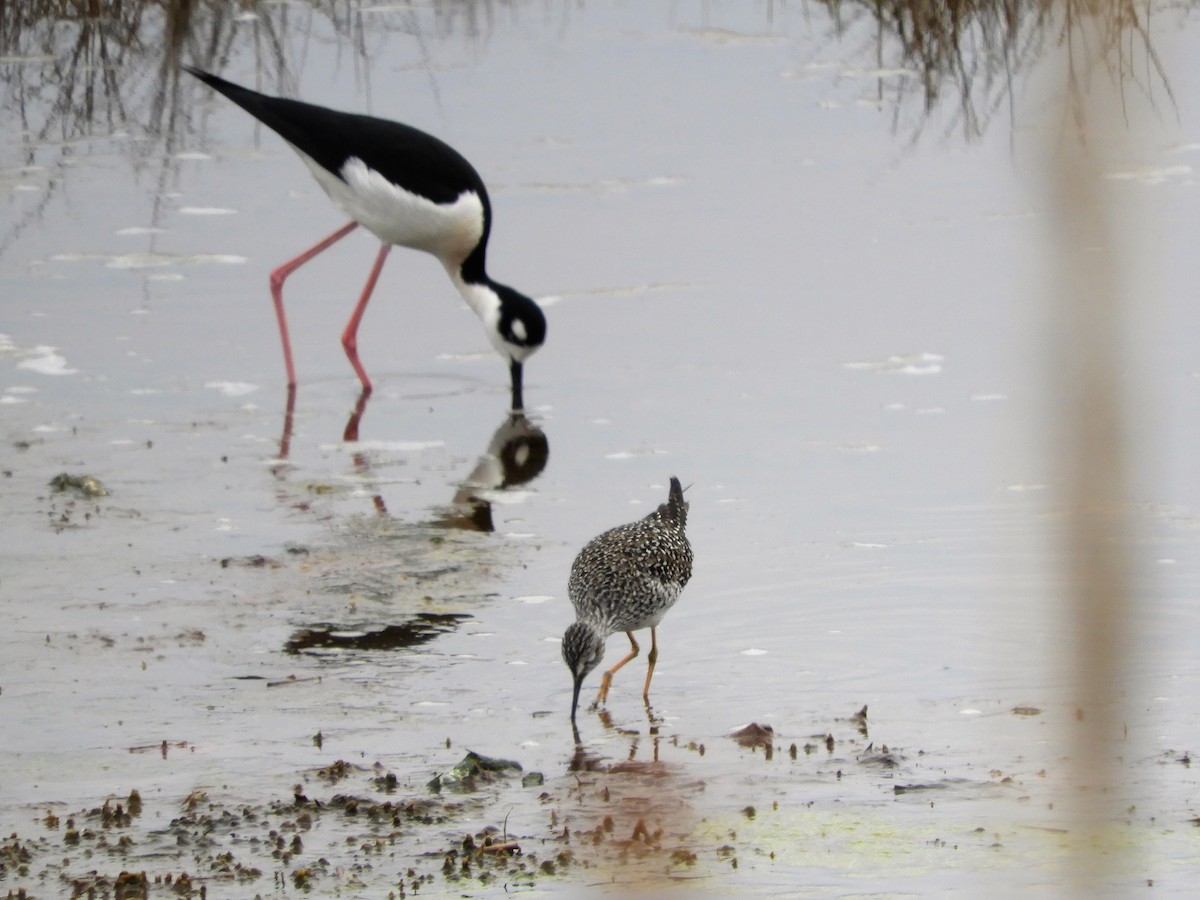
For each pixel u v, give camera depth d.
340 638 9.82
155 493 12.38
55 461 13.00
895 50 23.20
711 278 16.92
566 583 10.72
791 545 11.12
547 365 15.26
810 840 7.17
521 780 7.90
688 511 11.52
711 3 25.67
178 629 9.91
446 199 15.07
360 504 12.21
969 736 8.34
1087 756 8.00
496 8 25.62
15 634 9.80
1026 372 14.26
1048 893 6.57
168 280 17.06
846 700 8.87
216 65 22.14
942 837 7.18
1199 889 6.60
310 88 21.89
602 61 23.39
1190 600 9.82
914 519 11.52
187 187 19.52
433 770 8.04
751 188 19.23
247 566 10.96
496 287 14.99
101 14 21.81
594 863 6.96
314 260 17.84
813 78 22.66
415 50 23.64
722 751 8.27
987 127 20.61
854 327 15.64
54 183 19.44
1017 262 16.92
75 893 6.68
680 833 7.26
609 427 13.77
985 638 9.57
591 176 19.50
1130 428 7.88
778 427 13.55
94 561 11.02
